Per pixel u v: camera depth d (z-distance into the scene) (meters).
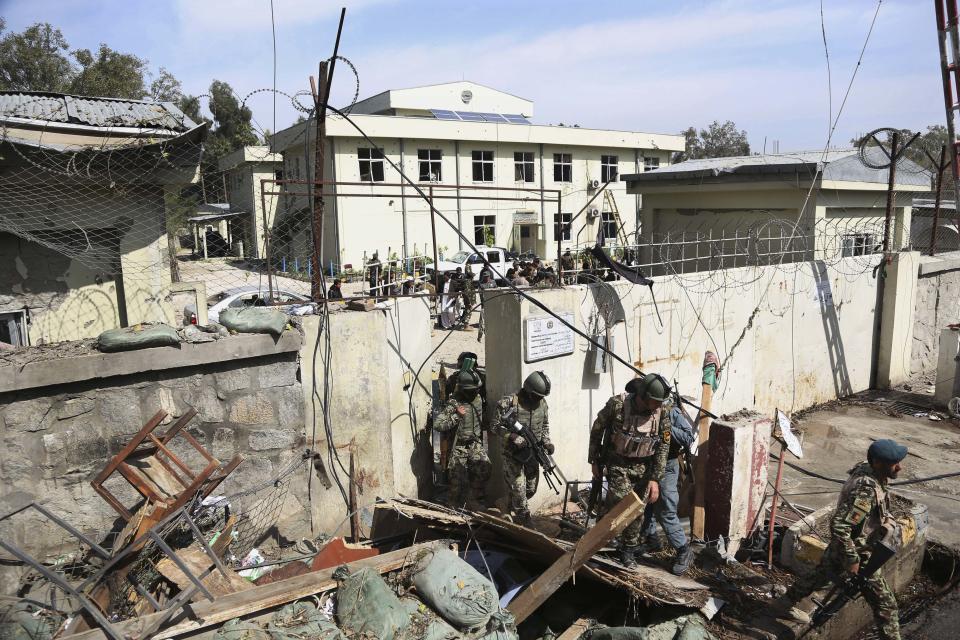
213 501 4.86
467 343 13.03
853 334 10.54
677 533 5.02
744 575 5.14
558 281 6.74
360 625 3.77
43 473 4.32
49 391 4.29
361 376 5.76
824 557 4.48
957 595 5.36
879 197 12.99
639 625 4.52
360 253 26.58
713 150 47.81
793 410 9.70
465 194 29.38
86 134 6.48
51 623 3.79
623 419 4.98
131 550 3.63
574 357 6.58
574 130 31.50
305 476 5.46
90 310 6.91
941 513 6.54
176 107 7.36
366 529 5.64
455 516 5.19
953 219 16.38
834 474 7.56
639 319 7.22
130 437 4.60
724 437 5.41
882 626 4.39
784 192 11.87
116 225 6.87
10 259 6.45
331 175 25.91
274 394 5.19
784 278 9.13
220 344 4.81
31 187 6.34
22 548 4.28
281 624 3.69
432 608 4.02
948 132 8.43
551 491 6.57
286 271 12.08
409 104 33.88
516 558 5.04
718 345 8.24
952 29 8.14
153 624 3.52
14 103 6.66
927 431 9.05
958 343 9.82
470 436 6.05
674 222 13.81
